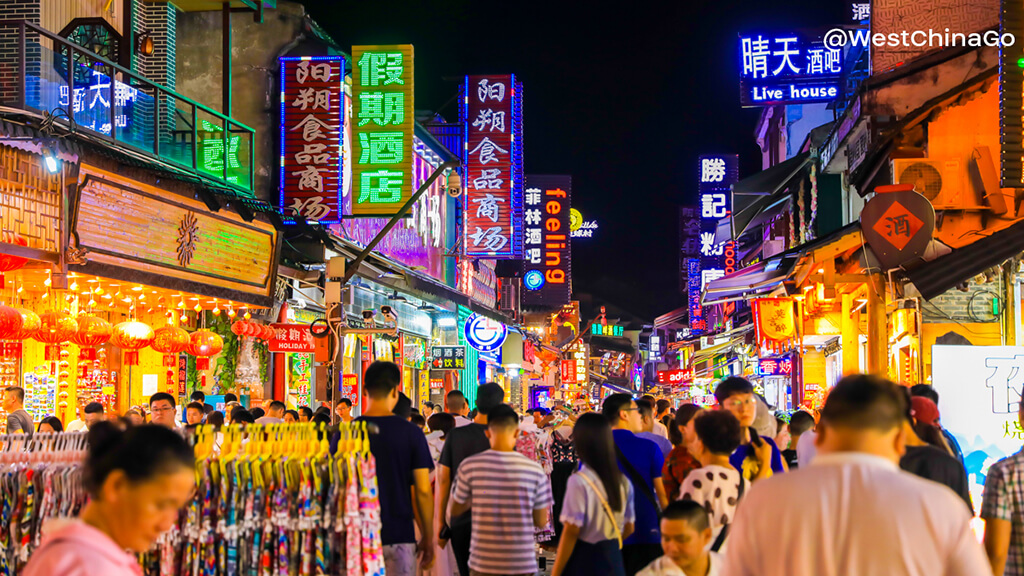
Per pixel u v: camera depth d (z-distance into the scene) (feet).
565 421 50.31
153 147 42.52
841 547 9.39
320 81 55.72
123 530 8.64
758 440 19.88
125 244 39.81
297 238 60.18
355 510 17.21
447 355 90.68
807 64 73.77
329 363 46.68
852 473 9.59
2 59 36.14
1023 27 34.47
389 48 56.85
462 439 24.70
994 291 45.37
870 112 55.47
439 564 26.02
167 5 52.95
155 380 51.34
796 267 48.65
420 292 83.20
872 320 42.24
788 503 9.68
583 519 18.39
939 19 55.52
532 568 19.99
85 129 36.19
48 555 8.07
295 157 55.52
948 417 26.71
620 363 257.55
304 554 17.37
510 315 128.06
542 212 138.10
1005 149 34.65
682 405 22.04
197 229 45.09
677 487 21.52
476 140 79.82
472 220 79.30
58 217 34.35
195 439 18.08
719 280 53.06
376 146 56.29
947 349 26.84
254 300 50.98
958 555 9.21
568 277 137.59
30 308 40.88
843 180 70.85
